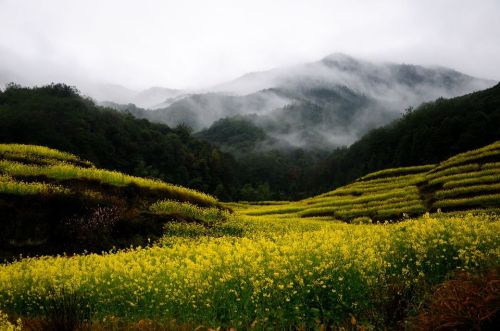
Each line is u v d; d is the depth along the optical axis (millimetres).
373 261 9430
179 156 135750
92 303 10859
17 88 146625
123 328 8875
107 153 112688
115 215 23734
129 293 10922
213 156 149750
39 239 20844
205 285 10047
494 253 8938
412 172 63531
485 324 5797
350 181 155500
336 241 12148
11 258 19016
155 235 23594
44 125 99125
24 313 11477
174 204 28297
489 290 6102
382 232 13039
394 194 45719
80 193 24734
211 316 9195
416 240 10828
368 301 8336
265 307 8812
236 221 28234
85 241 21391
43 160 34438
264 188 149000
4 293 12172
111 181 29094
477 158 51062
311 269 9789
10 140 93062
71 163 36875
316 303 8914
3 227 20609
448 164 53031
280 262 10406
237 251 13523
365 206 44156
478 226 11602
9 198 22250
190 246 18156
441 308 6234
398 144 138000
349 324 8016
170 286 10656
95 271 12781
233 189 144625
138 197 28609
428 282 9148
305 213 46094
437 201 37906
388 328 7375
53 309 9414
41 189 23719
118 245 21969
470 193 38188
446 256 10039
